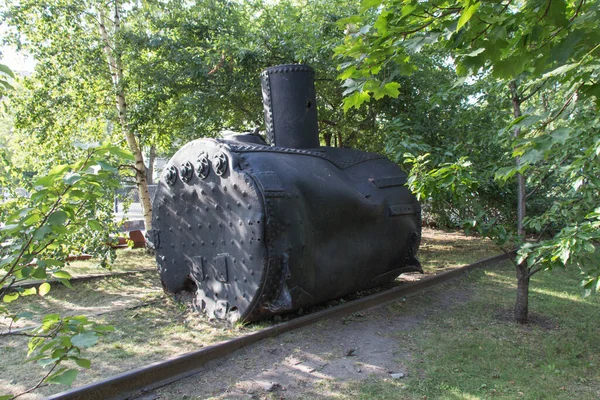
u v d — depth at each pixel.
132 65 9.39
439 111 8.29
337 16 8.70
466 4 2.30
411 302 5.91
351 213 5.45
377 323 5.10
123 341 4.46
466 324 5.05
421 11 2.66
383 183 6.11
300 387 3.60
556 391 3.50
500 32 2.46
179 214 5.50
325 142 11.63
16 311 5.56
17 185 6.62
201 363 3.95
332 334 4.75
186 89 9.48
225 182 4.86
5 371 3.82
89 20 9.97
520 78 4.57
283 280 4.58
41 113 9.30
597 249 8.24
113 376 3.45
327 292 5.34
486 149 7.38
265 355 4.19
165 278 5.81
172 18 9.76
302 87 6.06
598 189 4.13
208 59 8.71
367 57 2.97
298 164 5.27
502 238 4.77
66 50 9.31
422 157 4.86
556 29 2.55
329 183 5.32
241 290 4.73
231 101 9.47
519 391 3.50
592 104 4.11
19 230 1.87
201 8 9.50
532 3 2.40
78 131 10.38
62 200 1.89
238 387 3.59
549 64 2.65
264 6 9.82
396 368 3.94
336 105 9.91
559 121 3.78
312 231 5.01
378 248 5.84
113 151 1.85
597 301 5.83
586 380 3.69
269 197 4.56
